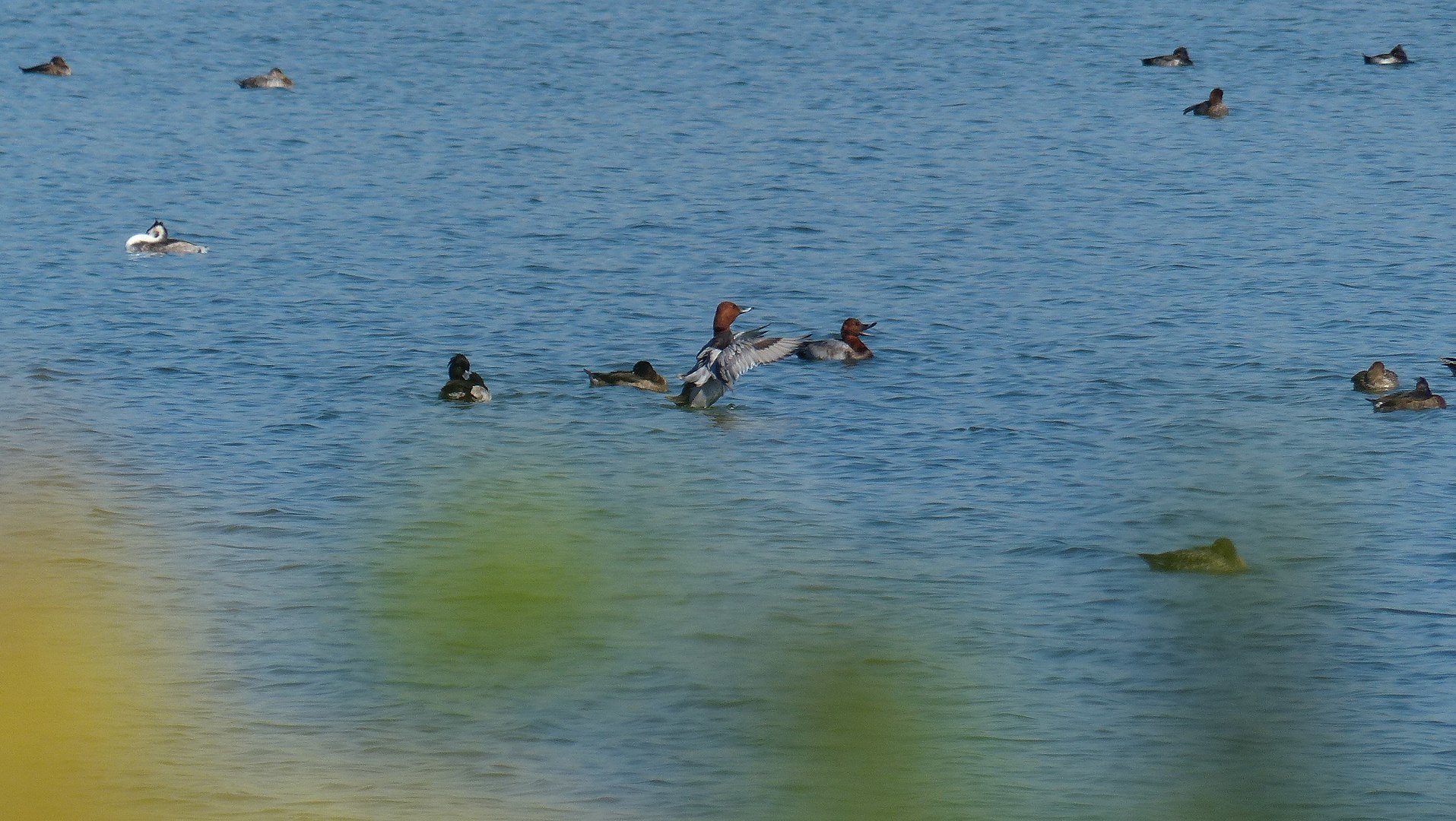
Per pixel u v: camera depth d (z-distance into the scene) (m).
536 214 64.06
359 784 24.31
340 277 55.03
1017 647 29.00
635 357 47.34
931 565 32.50
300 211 64.38
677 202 66.31
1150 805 23.64
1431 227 62.75
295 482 36.44
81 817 16.02
